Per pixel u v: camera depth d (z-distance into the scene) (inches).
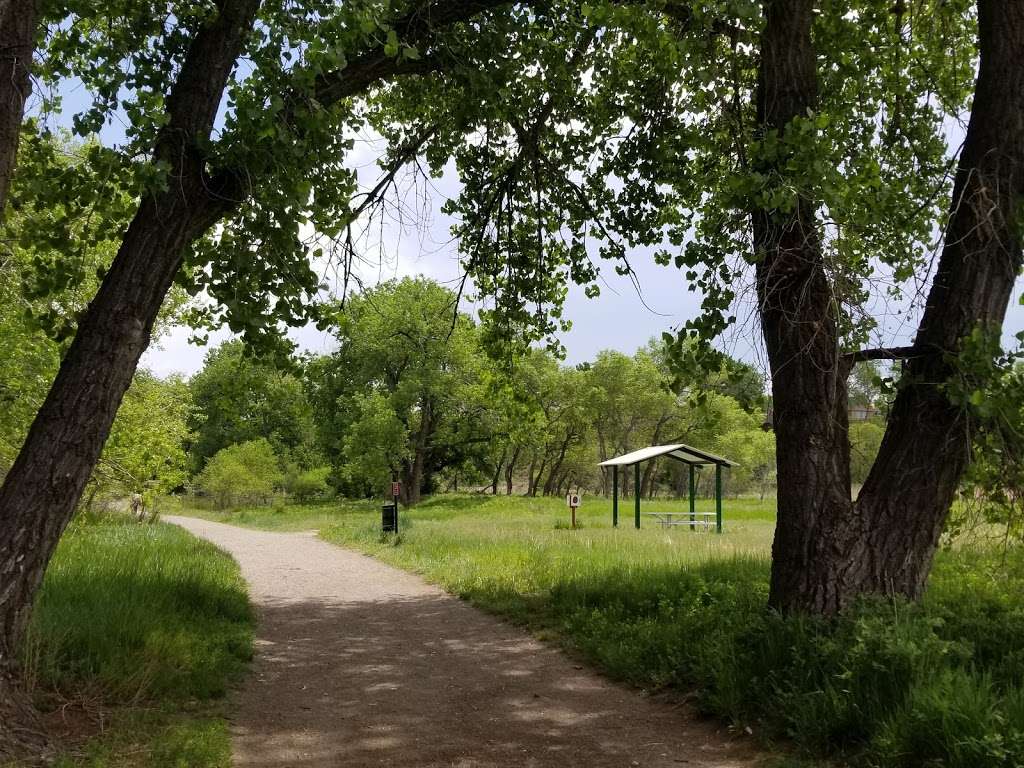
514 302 455.5
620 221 422.3
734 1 237.0
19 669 192.4
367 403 1945.1
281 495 2401.6
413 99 406.0
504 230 446.9
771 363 272.4
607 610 364.5
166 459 715.4
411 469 2092.8
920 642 198.2
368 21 213.0
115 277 209.3
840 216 246.2
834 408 261.9
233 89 232.7
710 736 212.1
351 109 383.9
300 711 238.1
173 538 746.2
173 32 257.1
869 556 247.3
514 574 518.9
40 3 192.2
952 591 326.0
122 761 178.1
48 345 501.7
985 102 250.7
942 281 250.5
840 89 359.9
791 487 260.7
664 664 268.4
